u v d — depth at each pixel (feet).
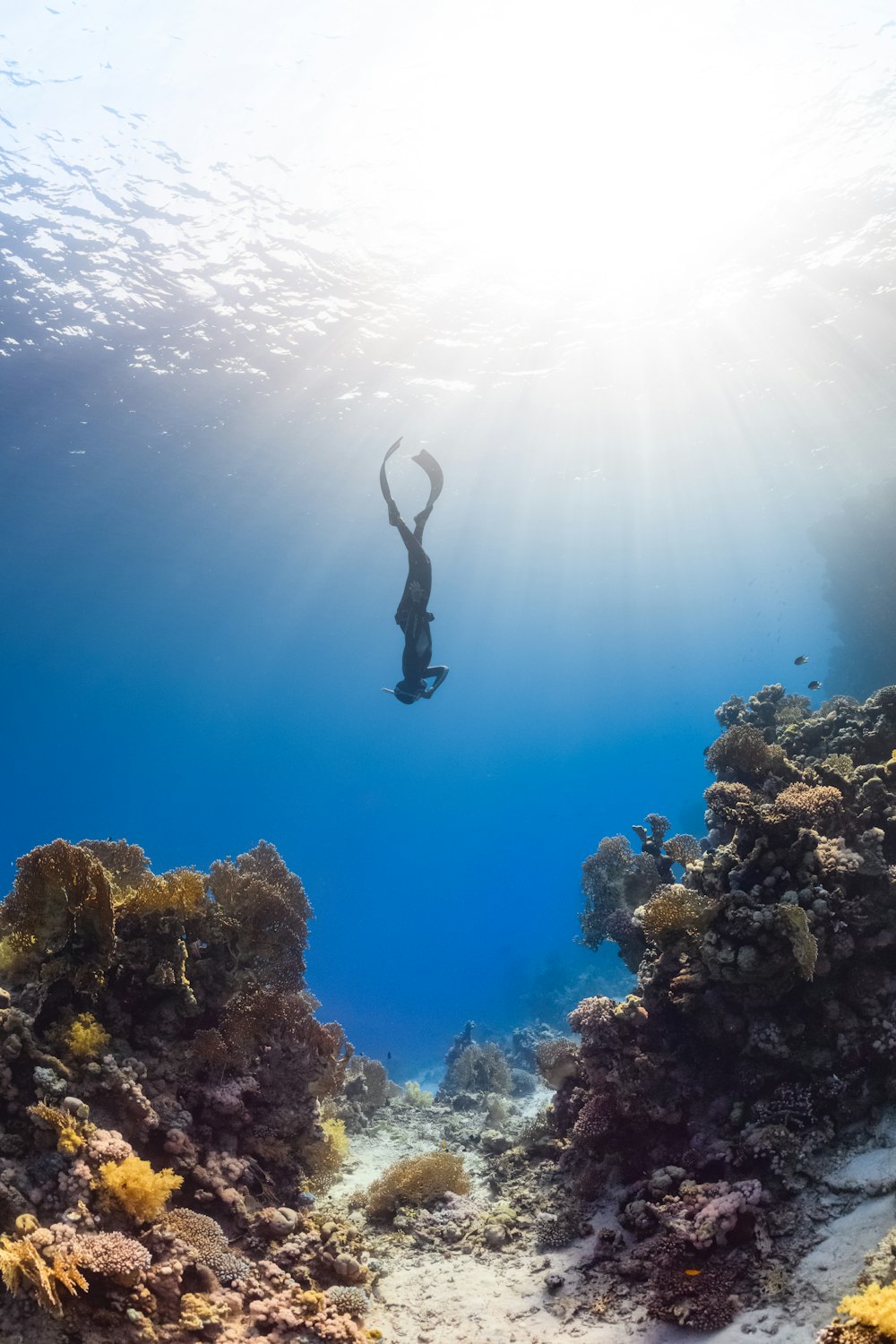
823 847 24.08
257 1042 24.40
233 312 72.28
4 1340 14.15
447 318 75.56
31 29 47.60
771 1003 23.18
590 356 84.23
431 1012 116.47
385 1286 21.91
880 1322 12.27
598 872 34.50
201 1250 18.24
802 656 36.11
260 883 25.30
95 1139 17.79
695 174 61.46
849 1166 20.24
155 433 98.43
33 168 56.03
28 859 21.08
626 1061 24.66
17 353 75.61
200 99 53.36
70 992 21.24
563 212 64.75
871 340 81.10
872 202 61.05
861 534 92.17
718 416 104.32
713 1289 18.19
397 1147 35.86
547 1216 24.47
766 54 52.85
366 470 121.29
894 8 47.83
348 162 59.06
